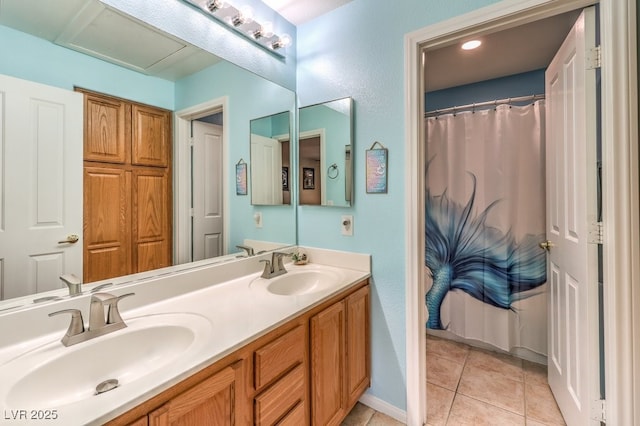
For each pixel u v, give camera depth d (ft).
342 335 4.60
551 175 5.66
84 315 3.26
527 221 7.13
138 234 3.91
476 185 7.63
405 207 4.97
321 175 5.98
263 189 5.67
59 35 3.19
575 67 4.33
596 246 3.98
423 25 4.72
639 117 3.56
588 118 3.97
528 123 7.07
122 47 3.69
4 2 2.84
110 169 3.63
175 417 2.35
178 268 4.36
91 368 2.80
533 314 7.12
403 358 5.10
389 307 5.23
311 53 6.09
